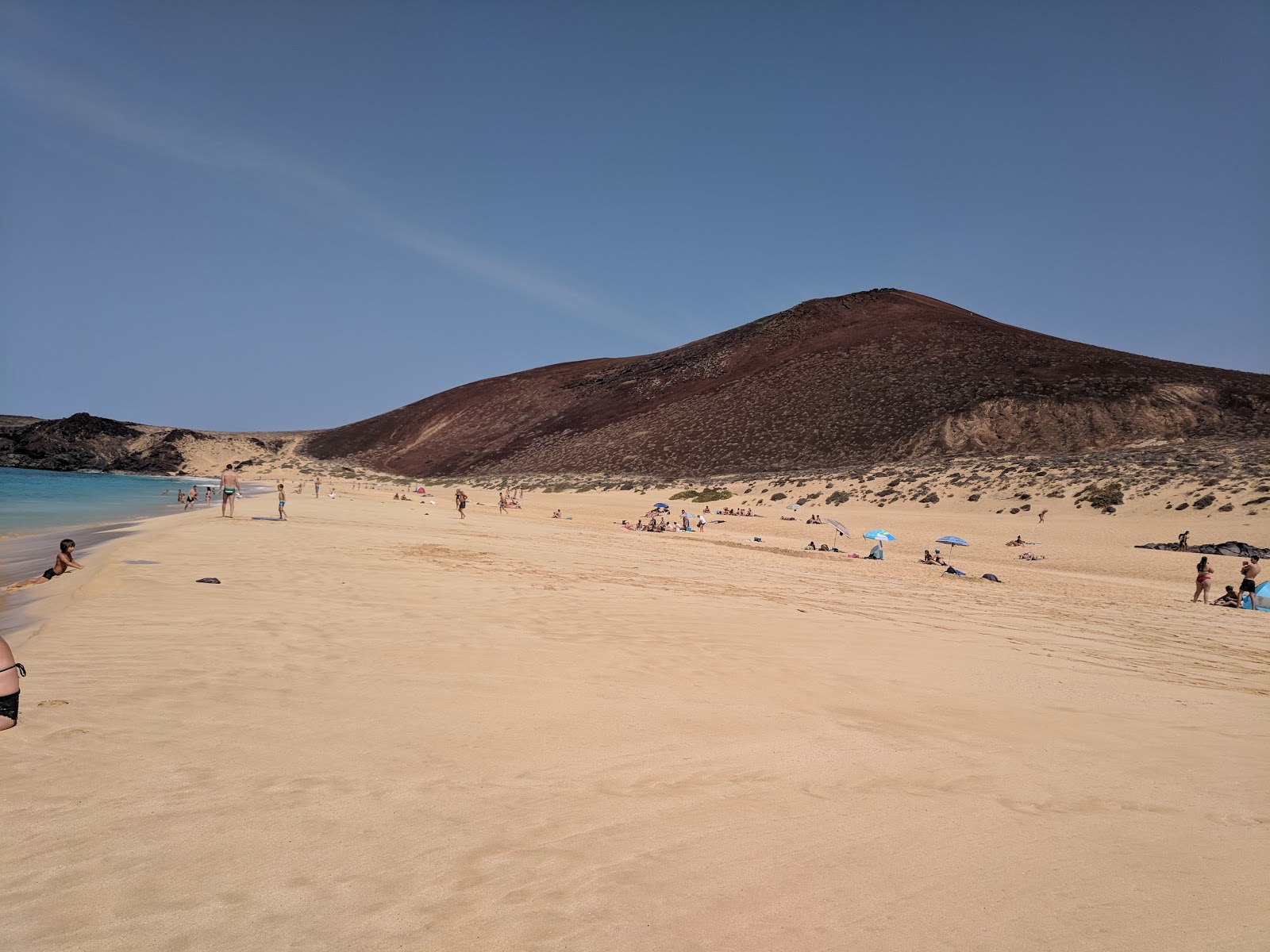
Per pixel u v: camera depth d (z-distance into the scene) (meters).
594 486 79.88
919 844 3.52
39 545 19.02
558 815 3.73
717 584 14.86
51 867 3.08
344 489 83.50
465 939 2.63
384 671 6.51
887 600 14.37
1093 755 5.07
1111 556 29.47
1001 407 76.56
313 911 2.79
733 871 3.19
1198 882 3.22
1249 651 11.23
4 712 4.66
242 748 4.53
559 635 8.48
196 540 17.64
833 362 104.75
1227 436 67.94
